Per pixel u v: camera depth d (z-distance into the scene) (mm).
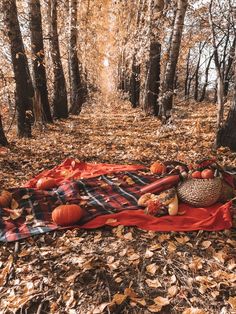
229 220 3652
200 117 11883
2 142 7457
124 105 19953
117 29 22391
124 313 2611
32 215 4055
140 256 3230
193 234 3572
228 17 6988
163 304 2643
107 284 2885
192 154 6652
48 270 3102
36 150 7383
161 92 10086
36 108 9922
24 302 2740
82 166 6027
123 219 3826
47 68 13781
